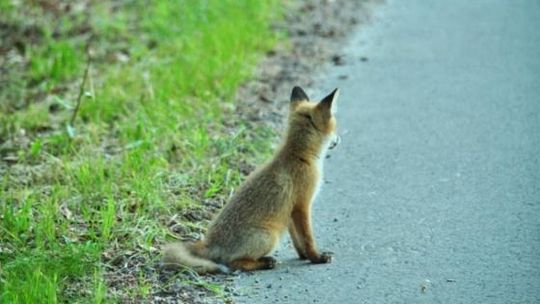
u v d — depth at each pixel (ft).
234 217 35.88
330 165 46.88
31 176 45.68
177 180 44.06
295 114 37.24
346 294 33.81
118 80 59.00
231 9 72.02
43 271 34.76
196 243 36.19
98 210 41.45
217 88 56.85
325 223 40.19
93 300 32.53
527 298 32.83
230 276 35.55
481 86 57.16
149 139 48.32
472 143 48.55
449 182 43.86
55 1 77.82
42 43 69.21
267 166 36.81
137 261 36.68
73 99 56.80
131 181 43.65
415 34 68.90
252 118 52.70
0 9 75.31
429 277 34.76
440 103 54.75
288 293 34.04
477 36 67.46
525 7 74.43
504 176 44.16
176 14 73.26
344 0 78.59
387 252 37.11
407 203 41.81
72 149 48.83
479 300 32.86
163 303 33.22
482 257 36.14
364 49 65.82
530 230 38.27
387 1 78.59
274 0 75.05
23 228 39.11
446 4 76.95
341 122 52.70
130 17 74.84
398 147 48.67
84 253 36.37
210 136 49.65
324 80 59.62
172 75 58.44
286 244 39.17
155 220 40.19
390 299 33.27
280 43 66.90
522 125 50.57
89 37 69.92
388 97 56.29
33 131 52.80
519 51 63.41
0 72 63.87
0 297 32.45
